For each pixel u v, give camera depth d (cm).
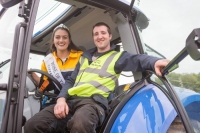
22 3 146
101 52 220
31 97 225
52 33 261
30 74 225
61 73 232
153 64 166
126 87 210
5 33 191
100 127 181
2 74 185
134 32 206
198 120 168
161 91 181
